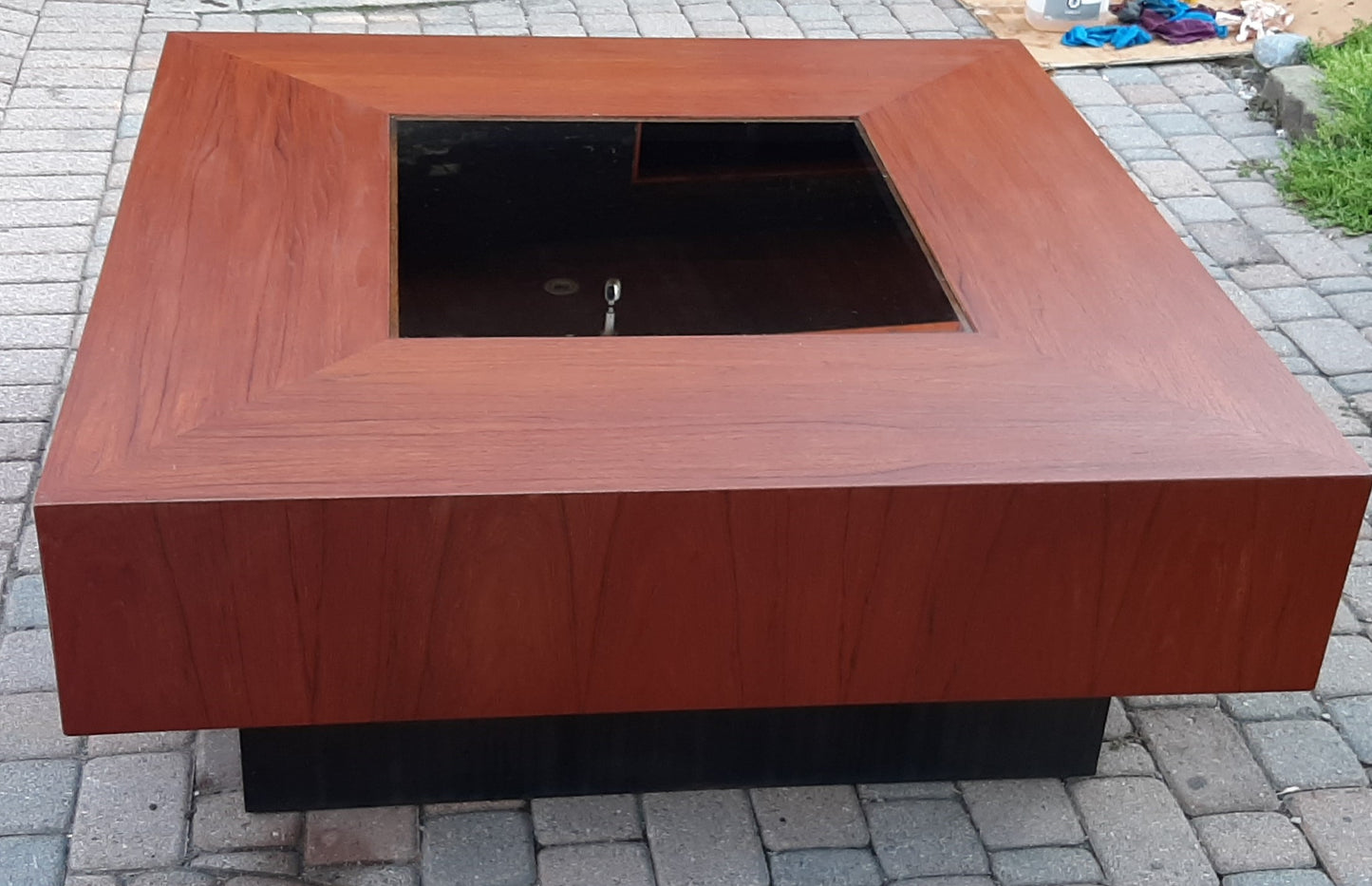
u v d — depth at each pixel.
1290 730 2.03
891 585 1.55
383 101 2.36
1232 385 1.69
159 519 1.40
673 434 1.55
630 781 1.87
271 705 1.54
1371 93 3.80
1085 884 1.79
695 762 1.87
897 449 1.54
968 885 1.78
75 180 3.30
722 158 2.28
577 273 1.98
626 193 2.19
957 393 1.65
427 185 2.14
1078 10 4.43
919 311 1.87
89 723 1.52
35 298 2.85
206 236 1.88
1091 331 1.79
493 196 2.10
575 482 1.46
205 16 4.27
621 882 1.76
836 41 2.74
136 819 1.80
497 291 1.90
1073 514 1.52
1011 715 1.87
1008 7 4.65
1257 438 1.59
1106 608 1.59
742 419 1.58
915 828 1.85
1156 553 1.56
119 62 3.93
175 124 2.19
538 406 1.58
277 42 2.57
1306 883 1.80
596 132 2.34
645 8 4.47
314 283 1.80
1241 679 1.67
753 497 1.47
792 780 1.91
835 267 2.01
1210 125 3.91
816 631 1.58
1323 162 3.60
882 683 1.63
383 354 1.66
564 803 1.86
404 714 1.58
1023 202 2.14
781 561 1.52
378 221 1.97
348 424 1.53
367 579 1.47
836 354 1.72
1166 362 1.73
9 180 3.27
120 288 1.74
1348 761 1.99
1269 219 3.43
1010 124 2.41
